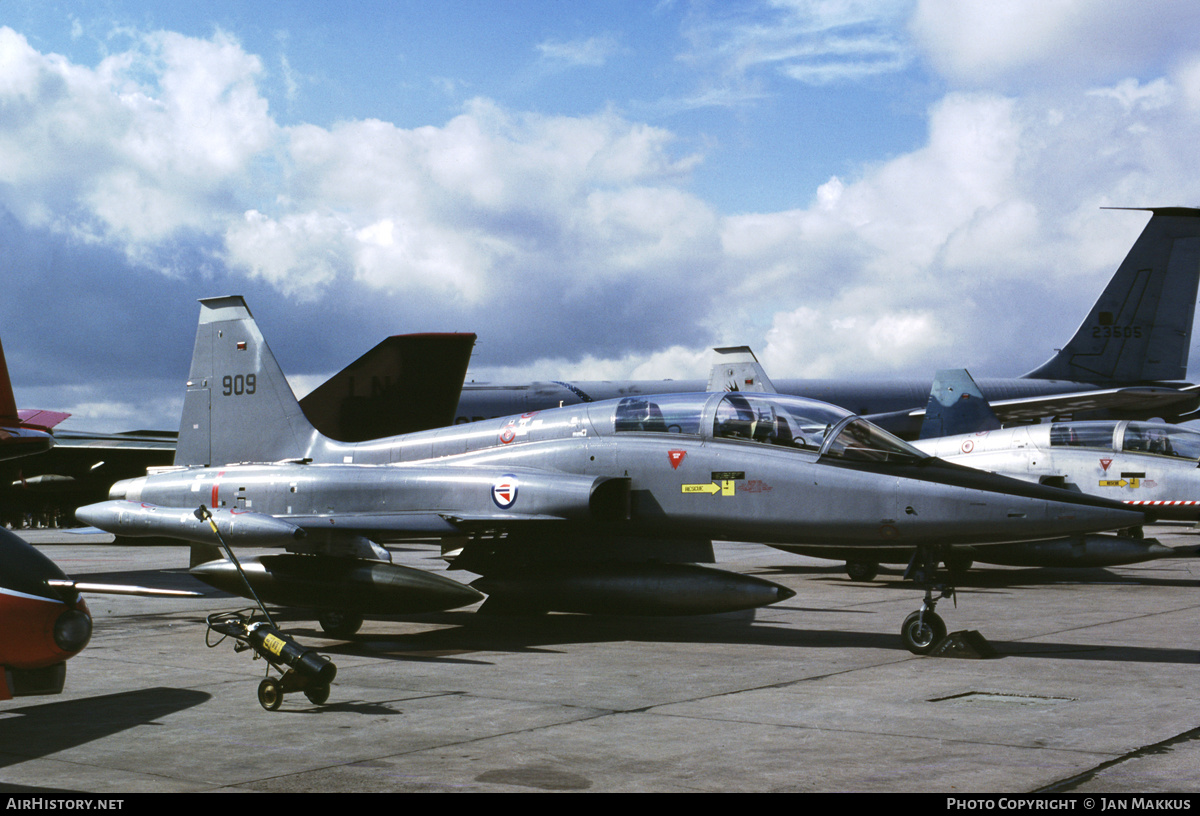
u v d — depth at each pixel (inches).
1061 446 680.4
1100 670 307.4
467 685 286.7
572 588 399.2
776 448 382.9
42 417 966.4
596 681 292.4
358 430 928.9
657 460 397.7
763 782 182.5
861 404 1407.5
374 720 238.1
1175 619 438.0
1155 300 1261.1
